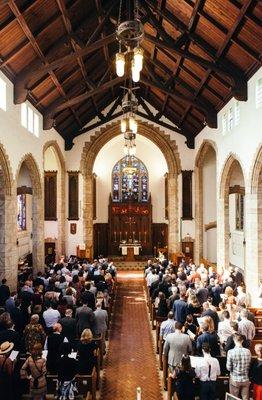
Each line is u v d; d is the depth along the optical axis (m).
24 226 24.19
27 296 11.01
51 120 18.42
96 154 24.62
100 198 29.98
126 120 14.05
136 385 8.97
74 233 24.38
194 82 17.03
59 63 13.57
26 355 7.65
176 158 24.64
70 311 8.94
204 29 12.85
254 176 13.75
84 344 7.67
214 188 24.47
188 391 6.28
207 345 6.74
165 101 21.69
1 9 10.27
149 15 13.88
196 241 24.33
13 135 14.13
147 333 12.80
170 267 16.64
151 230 29.58
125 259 28.20
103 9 13.33
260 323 11.13
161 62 17.33
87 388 7.34
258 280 13.80
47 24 12.02
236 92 14.12
